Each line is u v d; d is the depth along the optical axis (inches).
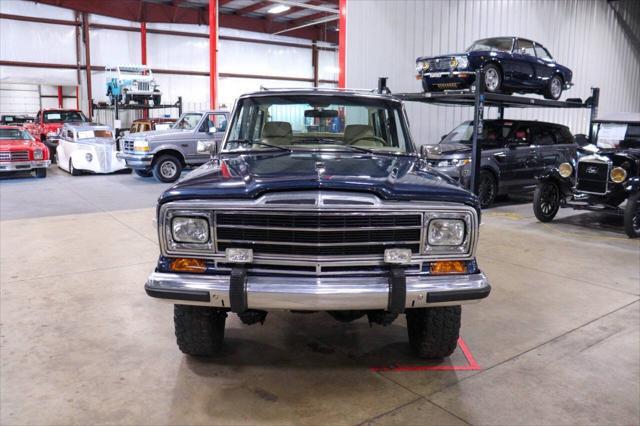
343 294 101.7
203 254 106.7
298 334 147.4
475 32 480.1
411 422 103.6
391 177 113.0
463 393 115.5
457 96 342.6
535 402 112.2
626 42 679.7
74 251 233.5
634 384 121.0
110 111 874.8
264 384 118.3
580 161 300.0
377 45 423.2
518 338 146.5
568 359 133.5
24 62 784.9
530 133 383.9
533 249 250.7
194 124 503.2
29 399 110.4
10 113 841.5
